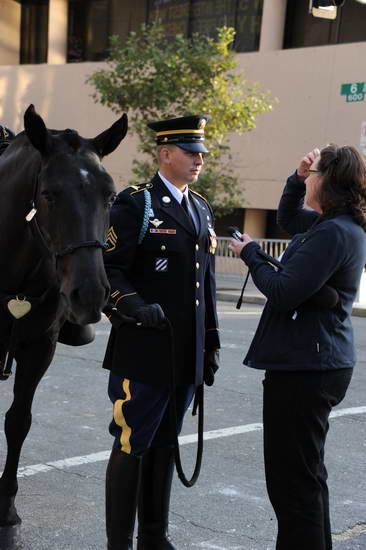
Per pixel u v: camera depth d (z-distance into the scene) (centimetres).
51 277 337
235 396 648
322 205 285
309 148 1741
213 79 1484
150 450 321
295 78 1752
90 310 266
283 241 1595
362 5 1709
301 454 279
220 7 1923
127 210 300
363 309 1270
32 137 284
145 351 303
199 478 442
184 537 361
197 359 309
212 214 328
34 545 347
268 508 402
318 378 275
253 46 1875
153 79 1483
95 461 463
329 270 267
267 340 282
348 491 430
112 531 303
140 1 2078
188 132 300
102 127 2083
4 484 354
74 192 275
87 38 2211
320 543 277
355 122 1667
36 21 2320
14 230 327
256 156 1820
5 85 2256
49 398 611
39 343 356
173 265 304
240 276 1672
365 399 659
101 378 690
